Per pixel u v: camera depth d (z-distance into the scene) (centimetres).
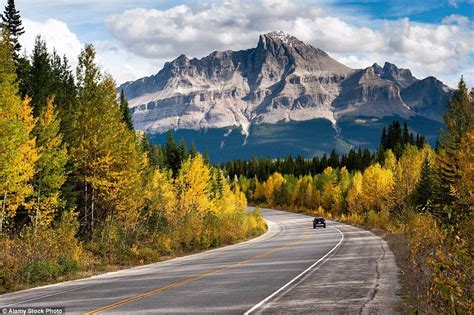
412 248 1551
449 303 722
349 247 3281
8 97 2450
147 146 6581
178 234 3916
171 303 1266
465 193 1493
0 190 2448
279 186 13575
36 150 2756
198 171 5353
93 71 3303
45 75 3941
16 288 1814
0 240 2319
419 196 4838
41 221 2628
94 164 3150
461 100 3856
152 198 3828
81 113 3275
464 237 860
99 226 3356
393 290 1382
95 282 1902
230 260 2689
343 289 1431
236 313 1092
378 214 6406
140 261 2939
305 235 5275
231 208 6925
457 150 3666
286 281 1659
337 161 14638
